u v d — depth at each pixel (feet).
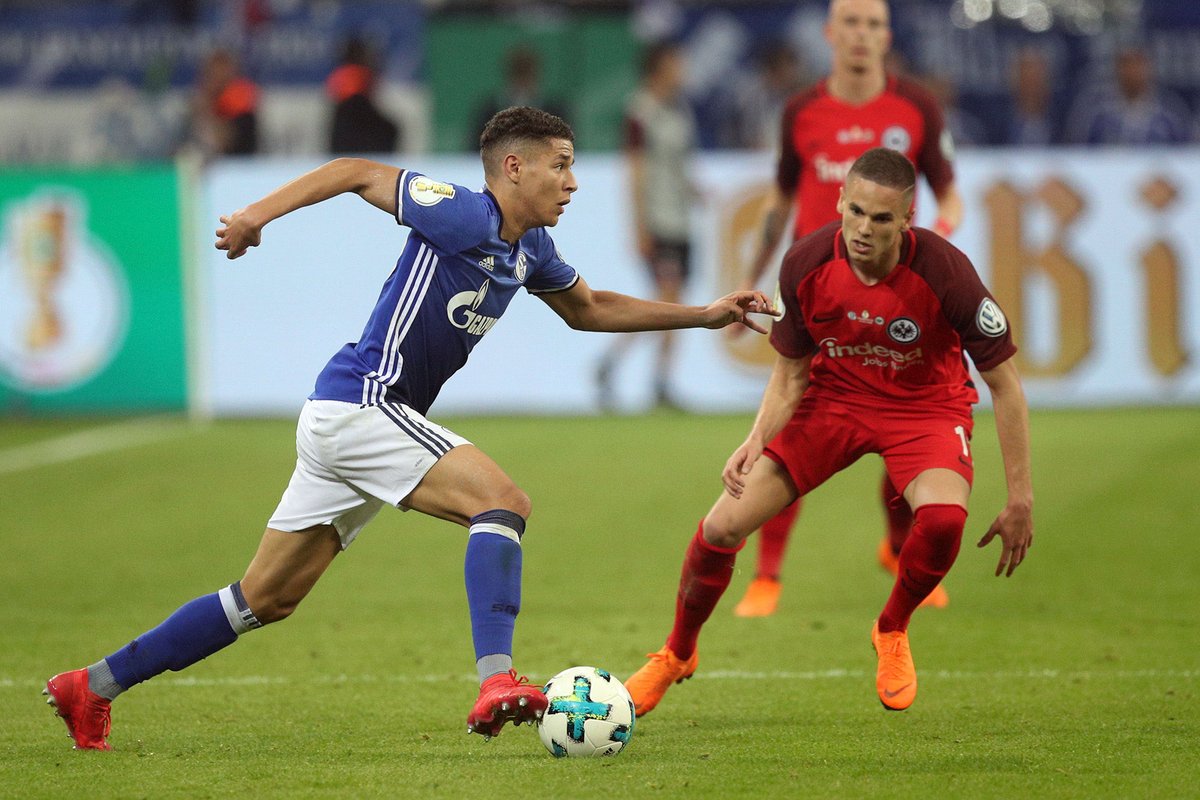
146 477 127.03
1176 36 193.77
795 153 85.76
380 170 51.67
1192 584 86.38
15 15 201.98
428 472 51.24
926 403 60.13
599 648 73.15
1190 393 155.12
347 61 178.60
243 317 159.02
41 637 76.84
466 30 199.72
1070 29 193.47
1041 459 127.65
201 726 58.13
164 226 157.48
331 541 53.57
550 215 52.70
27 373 157.99
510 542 50.60
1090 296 154.92
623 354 159.33
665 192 155.12
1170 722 57.06
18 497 119.44
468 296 52.54
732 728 57.21
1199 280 154.71
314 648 73.72
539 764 51.19
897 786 47.98
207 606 53.52
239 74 196.24
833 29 84.48
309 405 52.85
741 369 158.81
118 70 202.69
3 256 155.94
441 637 76.28
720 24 197.57
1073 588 86.02
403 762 51.70
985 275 154.30
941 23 193.67
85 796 47.44
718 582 58.03
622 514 110.73
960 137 193.16
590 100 200.13
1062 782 48.42
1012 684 64.49
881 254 55.57
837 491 119.96
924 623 78.23
